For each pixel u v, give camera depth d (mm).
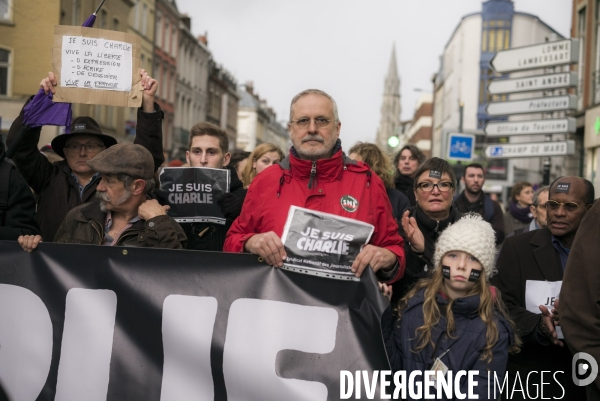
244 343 3271
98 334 3332
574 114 20891
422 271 3809
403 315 3311
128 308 3338
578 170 21141
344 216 3445
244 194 4852
